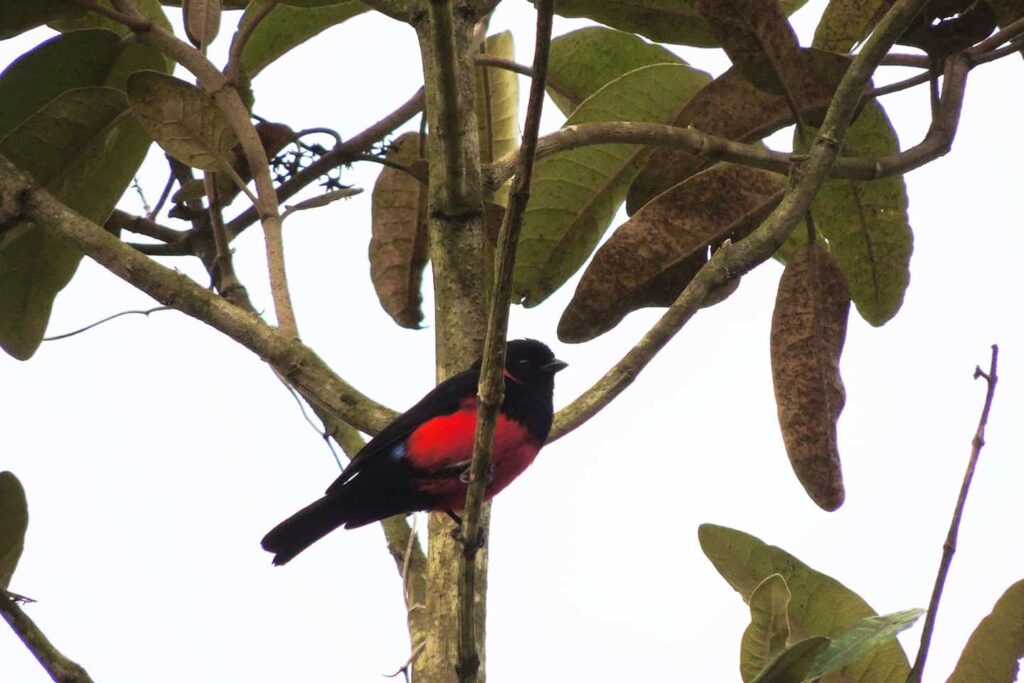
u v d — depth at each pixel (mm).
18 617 6207
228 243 9406
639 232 8742
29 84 9367
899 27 7625
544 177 9953
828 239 9953
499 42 10891
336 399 7430
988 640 6891
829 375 8641
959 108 9016
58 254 9609
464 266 7371
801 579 7402
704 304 7684
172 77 8383
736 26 8625
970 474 6242
